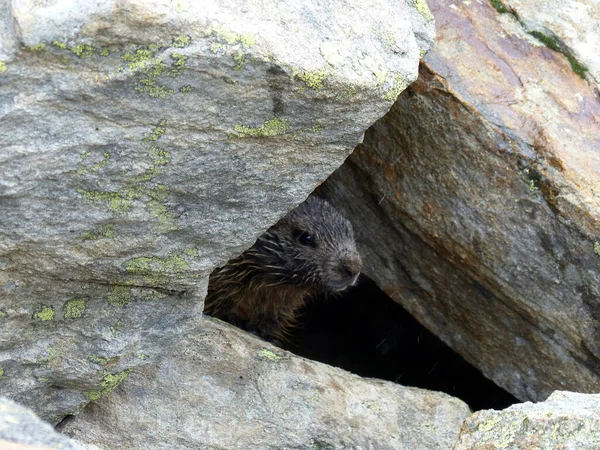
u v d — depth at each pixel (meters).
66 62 6.49
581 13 12.33
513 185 11.06
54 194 7.13
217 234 8.03
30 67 6.45
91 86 6.65
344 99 7.48
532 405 8.07
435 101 11.21
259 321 14.31
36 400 8.49
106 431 9.16
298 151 7.79
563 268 11.19
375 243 13.31
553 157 10.84
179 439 9.38
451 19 11.70
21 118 6.64
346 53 7.51
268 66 7.01
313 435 9.90
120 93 6.76
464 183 11.46
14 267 7.49
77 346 8.27
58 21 6.29
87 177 7.14
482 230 11.58
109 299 8.15
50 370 8.29
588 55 11.83
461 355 13.05
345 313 14.85
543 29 11.97
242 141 7.47
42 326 8.03
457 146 11.29
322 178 8.12
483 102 11.07
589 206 10.68
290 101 7.31
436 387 13.77
